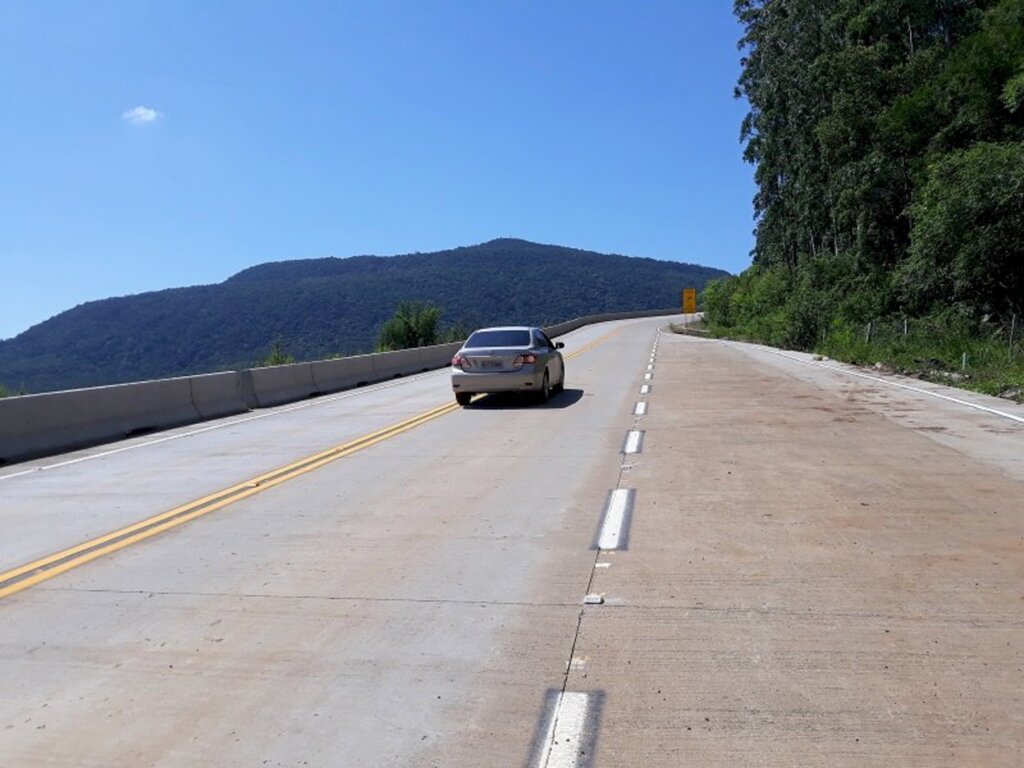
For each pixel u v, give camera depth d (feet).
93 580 22.75
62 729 14.67
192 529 27.94
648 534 25.49
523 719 14.55
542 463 37.78
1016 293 96.48
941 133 114.32
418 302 157.58
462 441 45.01
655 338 179.93
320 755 13.61
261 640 18.30
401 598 20.63
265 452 43.78
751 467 35.32
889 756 13.08
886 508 27.89
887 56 137.18
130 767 13.43
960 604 19.17
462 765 13.21
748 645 17.26
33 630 19.22
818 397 60.95
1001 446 38.88
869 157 130.31
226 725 14.66
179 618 19.74
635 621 18.70
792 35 168.45
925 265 101.45
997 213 92.02
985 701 14.73
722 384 72.79
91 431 49.80
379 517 28.76
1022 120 106.83
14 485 37.11
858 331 120.06
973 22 128.47
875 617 18.56
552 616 19.15
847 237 160.86
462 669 16.55
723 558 22.95
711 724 14.19
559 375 68.44
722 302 239.09
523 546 24.68
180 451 45.37
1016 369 68.59
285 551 24.97
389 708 15.08
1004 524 25.61
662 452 39.45
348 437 48.08
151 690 16.07
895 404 55.83
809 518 26.86
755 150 198.29
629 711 14.70
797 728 13.98
